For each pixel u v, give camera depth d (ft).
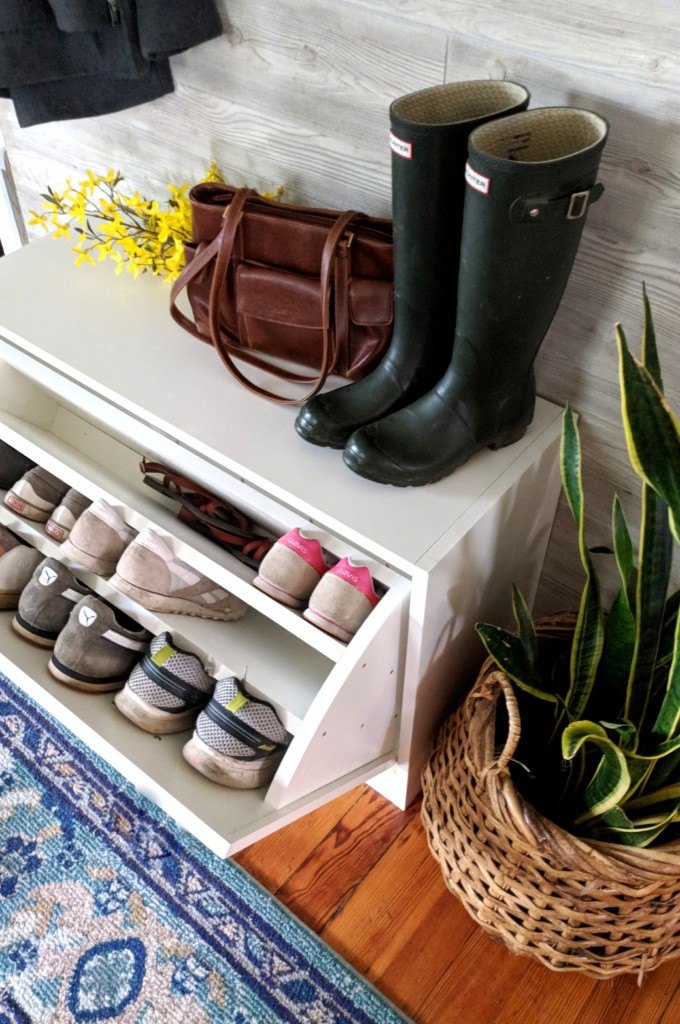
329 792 3.76
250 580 3.62
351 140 3.59
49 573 4.19
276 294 3.46
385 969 3.67
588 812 3.14
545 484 3.68
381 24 3.18
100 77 3.79
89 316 4.01
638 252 3.10
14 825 4.07
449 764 3.47
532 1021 3.52
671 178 2.88
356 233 3.31
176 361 3.79
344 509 3.18
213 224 3.51
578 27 2.77
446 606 3.33
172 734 4.01
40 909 3.79
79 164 4.75
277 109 3.71
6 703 4.55
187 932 3.75
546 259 2.82
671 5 2.57
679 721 2.92
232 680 3.75
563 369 3.59
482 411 3.23
